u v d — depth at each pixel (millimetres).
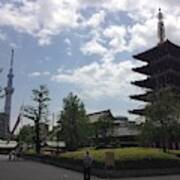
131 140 76000
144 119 49188
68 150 60094
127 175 29047
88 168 22875
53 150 70688
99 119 81562
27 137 84438
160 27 79750
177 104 43562
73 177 27000
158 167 31453
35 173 30953
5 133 124750
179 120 42688
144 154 31625
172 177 28391
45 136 71688
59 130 64812
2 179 24750
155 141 45125
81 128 60438
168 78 74938
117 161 29047
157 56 77438
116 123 89688
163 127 42625
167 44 71562
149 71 81000
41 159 55625
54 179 25172
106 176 28078
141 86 81062
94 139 78250
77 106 60812
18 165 44438
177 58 74375
